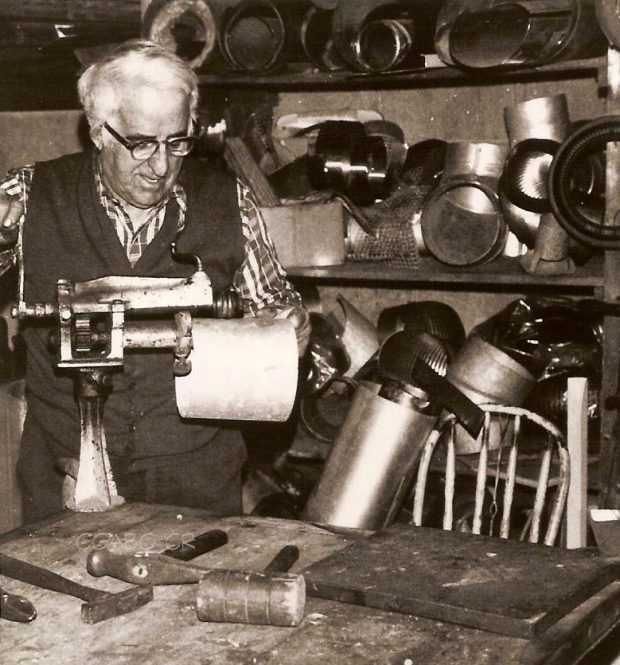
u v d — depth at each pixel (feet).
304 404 11.10
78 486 6.33
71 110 13.69
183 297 6.19
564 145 8.90
